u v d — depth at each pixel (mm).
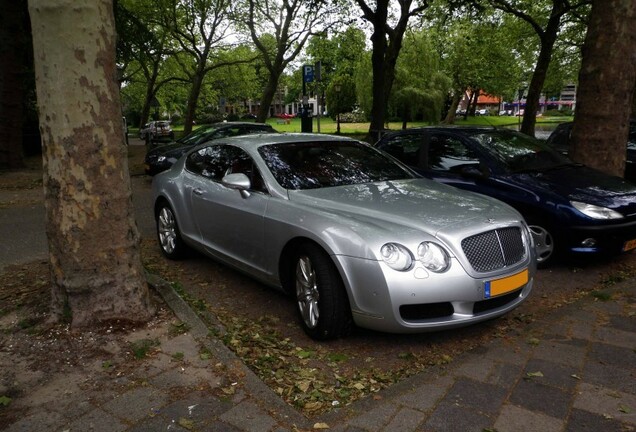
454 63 40688
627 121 6996
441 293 3328
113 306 3746
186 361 3357
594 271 5441
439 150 6570
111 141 3629
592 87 6918
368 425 2766
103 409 2867
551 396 3043
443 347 3723
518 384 3180
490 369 3369
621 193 5449
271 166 4547
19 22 14727
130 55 20266
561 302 4629
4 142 14961
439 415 2855
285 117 79312
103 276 3697
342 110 50656
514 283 3633
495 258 3582
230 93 39312
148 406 2889
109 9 3529
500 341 3795
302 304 3875
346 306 3576
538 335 3889
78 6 3330
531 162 6160
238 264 4668
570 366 3398
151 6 24438
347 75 35688
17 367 3307
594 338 3816
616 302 4512
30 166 16219
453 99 45250
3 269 5586
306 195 4176
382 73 17859
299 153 4824
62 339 3594
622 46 6688
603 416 2844
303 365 3449
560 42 24781
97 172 3586
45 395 3008
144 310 3877
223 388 3057
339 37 23656
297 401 2994
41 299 4277
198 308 4371
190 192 5309
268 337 3857
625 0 6566
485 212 3828
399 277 3287
